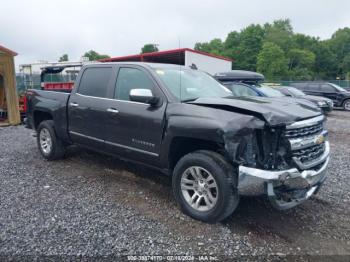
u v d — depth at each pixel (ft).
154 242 10.49
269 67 231.71
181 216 12.36
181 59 76.74
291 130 10.99
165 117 12.77
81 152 21.76
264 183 10.39
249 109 11.02
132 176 17.04
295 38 275.59
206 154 11.48
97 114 15.79
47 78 56.70
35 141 26.63
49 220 11.82
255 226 11.80
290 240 10.90
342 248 10.50
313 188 12.05
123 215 12.37
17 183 15.84
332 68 272.72
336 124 40.75
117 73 15.56
